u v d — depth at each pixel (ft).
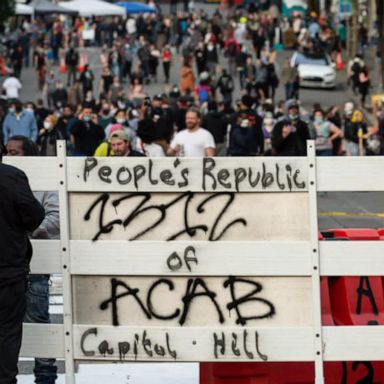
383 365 51.21
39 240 48.96
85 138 128.77
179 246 48.37
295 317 48.21
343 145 198.08
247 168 47.98
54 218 54.54
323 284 51.21
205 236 48.26
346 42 440.04
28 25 428.56
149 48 369.50
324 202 142.41
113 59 366.43
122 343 48.73
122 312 48.80
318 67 361.92
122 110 155.53
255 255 48.08
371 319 50.49
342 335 48.21
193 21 464.24
